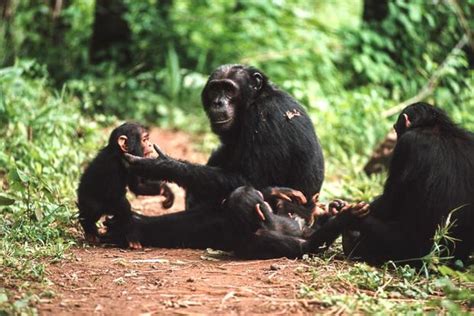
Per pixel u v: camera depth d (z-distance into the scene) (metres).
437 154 11.95
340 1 35.31
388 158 20.14
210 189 13.56
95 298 10.29
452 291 10.35
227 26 29.36
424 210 11.91
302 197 13.48
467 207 11.89
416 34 25.67
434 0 25.88
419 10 24.94
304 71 26.14
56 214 14.23
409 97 25.02
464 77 25.05
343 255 12.93
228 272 11.66
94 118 23.00
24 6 27.78
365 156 22.39
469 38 24.97
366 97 23.56
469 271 11.70
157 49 28.33
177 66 26.66
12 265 11.27
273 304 10.01
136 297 10.34
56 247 12.52
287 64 26.97
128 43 28.25
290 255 12.62
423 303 10.20
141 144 13.74
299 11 29.52
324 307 9.94
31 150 17.30
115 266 11.97
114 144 13.55
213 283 10.96
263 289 10.70
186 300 10.20
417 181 11.95
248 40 28.61
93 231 13.80
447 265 12.18
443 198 11.84
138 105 26.19
